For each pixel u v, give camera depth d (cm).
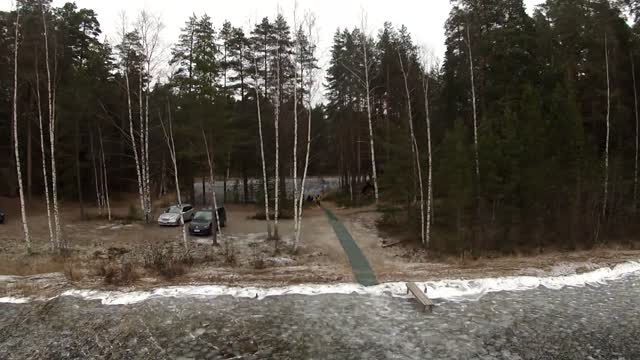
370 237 2273
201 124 2047
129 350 934
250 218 3075
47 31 2005
